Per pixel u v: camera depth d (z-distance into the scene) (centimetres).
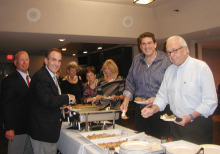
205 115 161
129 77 236
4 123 220
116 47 877
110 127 229
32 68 1128
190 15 493
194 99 167
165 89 189
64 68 1257
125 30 564
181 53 165
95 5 502
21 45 713
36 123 176
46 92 172
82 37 564
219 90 830
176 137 178
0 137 498
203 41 638
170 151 116
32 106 180
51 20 486
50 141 177
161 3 524
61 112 200
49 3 464
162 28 581
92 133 193
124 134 197
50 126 177
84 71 892
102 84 288
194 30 504
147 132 218
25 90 227
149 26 589
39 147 177
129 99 228
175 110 178
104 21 532
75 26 511
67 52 1096
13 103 222
